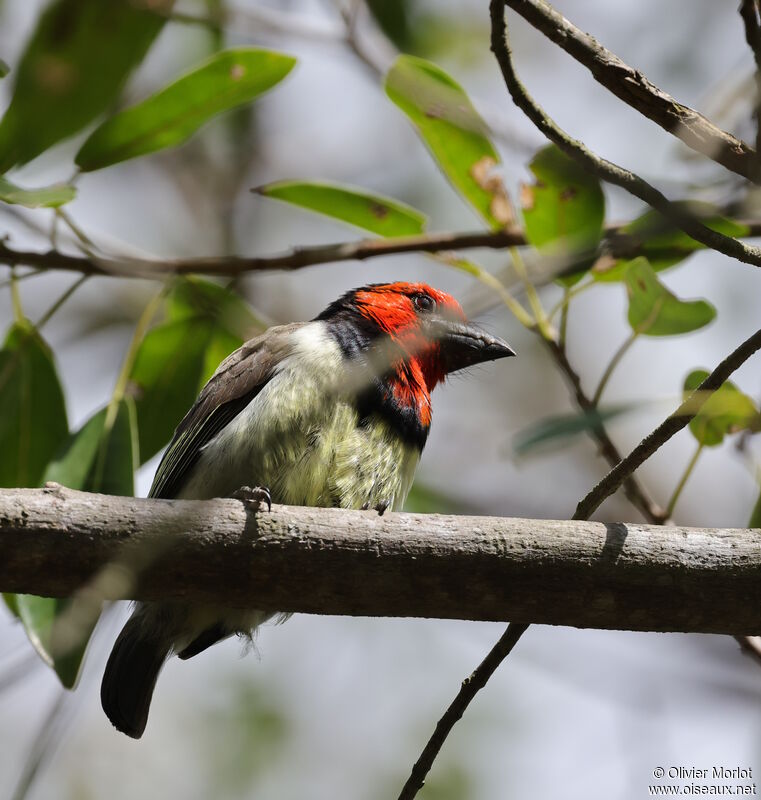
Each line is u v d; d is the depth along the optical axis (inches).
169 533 227.6
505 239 328.2
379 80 414.3
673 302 273.4
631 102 219.9
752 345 217.2
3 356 330.0
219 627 322.7
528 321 293.7
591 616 233.5
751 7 221.6
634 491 282.8
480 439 532.7
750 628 233.0
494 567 230.8
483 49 521.7
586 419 229.0
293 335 319.9
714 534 234.8
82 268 308.8
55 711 235.1
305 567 231.0
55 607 278.4
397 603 234.1
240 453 292.2
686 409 222.2
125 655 307.4
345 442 297.1
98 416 311.1
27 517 224.2
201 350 347.9
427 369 355.6
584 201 303.3
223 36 480.7
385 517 235.1
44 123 316.8
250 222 591.8
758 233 299.3
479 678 237.1
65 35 319.0
